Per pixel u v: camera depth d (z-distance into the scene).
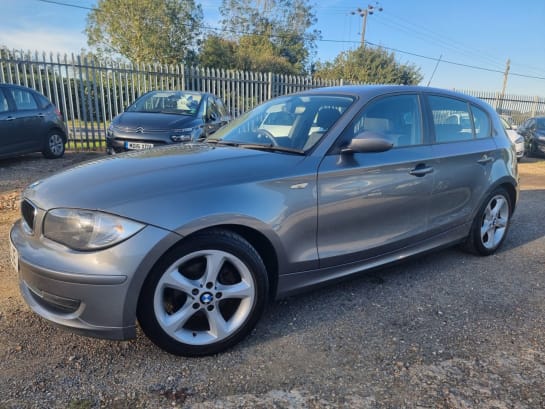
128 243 2.21
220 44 31.78
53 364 2.40
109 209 2.23
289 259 2.77
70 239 2.26
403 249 3.50
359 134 2.97
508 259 4.31
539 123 15.04
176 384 2.28
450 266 4.07
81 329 2.27
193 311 2.47
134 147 7.78
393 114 3.46
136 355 2.51
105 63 11.96
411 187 3.38
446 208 3.77
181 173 2.54
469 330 2.92
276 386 2.29
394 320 3.02
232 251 2.50
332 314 3.08
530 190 8.30
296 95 3.81
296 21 43.59
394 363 2.52
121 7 28.56
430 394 2.26
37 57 11.15
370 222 3.17
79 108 11.89
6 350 2.51
